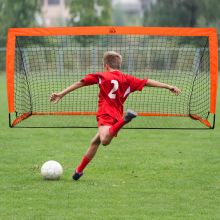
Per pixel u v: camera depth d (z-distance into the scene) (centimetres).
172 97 3219
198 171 1719
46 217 1258
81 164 1577
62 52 3058
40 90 3038
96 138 1556
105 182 1571
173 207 1340
